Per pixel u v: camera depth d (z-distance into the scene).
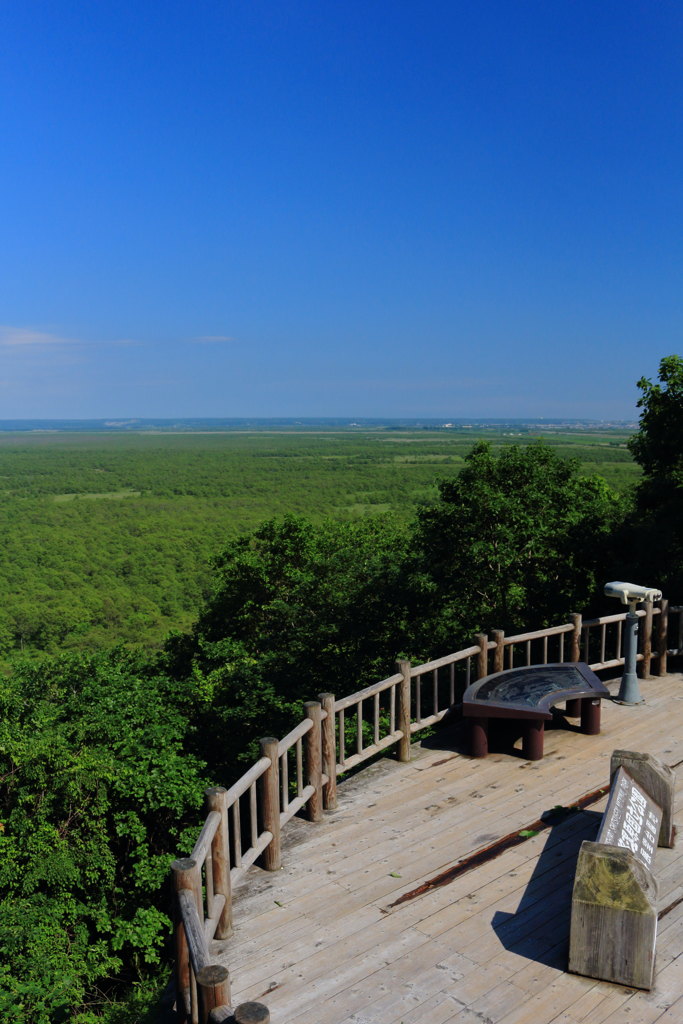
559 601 14.55
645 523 13.14
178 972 3.17
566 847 4.35
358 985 3.23
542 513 15.12
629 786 4.09
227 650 18.23
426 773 5.43
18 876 10.80
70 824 11.92
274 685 15.96
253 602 21.42
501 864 4.19
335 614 16.67
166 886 12.52
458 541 15.00
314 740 4.75
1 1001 8.68
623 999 3.10
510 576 14.73
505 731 6.08
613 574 13.57
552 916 3.69
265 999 3.15
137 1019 9.38
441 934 3.57
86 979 10.83
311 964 3.38
